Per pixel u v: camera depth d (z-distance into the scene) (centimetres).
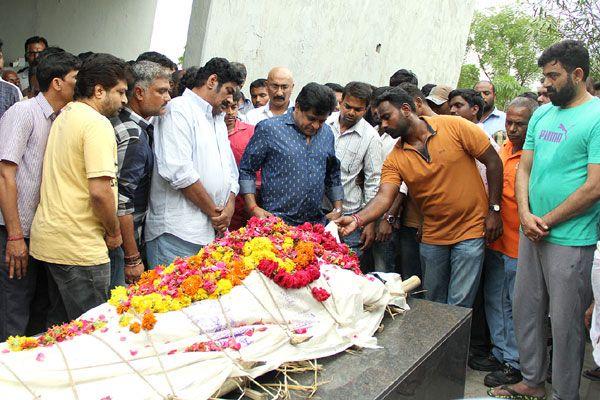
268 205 417
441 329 329
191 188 371
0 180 330
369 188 480
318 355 273
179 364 227
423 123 414
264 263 283
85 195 322
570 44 346
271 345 256
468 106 504
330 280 305
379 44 911
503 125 600
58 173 323
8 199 329
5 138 331
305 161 413
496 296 446
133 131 349
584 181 346
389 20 919
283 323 275
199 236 380
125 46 1066
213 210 382
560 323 356
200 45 641
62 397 210
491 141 447
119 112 350
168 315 249
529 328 385
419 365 288
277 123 415
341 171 480
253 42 697
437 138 411
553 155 354
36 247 329
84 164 320
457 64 1122
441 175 412
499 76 1722
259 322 269
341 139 481
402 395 274
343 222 402
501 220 422
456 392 348
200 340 245
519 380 429
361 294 312
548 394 419
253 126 485
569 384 359
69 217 320
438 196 418
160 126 380
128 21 1058
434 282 442
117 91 329
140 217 383
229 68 387
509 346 434
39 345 228
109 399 209
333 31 813
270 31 716
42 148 341
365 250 489
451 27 1077
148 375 223
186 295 260
